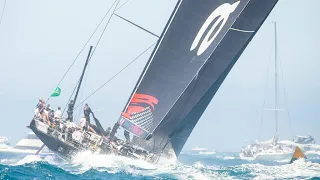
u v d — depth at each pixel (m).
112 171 68.62
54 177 59.47
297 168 77.88
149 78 81.31
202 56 78.81
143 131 81.50
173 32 80.06
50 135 81.31
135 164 76.12
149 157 82.06
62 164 75.88
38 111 82.56
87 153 79.62
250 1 82.38
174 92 80.25
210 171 72.25
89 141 81.69
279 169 76.81
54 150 81.62
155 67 81.00
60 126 82.50
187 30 79.56
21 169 63.78
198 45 79.19
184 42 79.75
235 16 77.50
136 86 82.31
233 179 64.81
